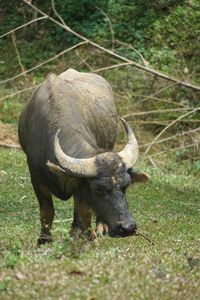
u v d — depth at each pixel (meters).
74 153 15.73
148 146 32.59
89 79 19.33
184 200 25.39
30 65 41.03
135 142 15.49
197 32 40.34
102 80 19.80
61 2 43.84
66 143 15.98
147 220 21.02
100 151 15.59
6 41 43.44
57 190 16.36
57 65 40.22
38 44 42.34
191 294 11.35
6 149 32.28
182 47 39.84
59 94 17.00
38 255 13.34
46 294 10.91
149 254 13.83
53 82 17.41
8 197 23.48
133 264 12.47
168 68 38.16
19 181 25.75
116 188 14.77
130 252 14.00
